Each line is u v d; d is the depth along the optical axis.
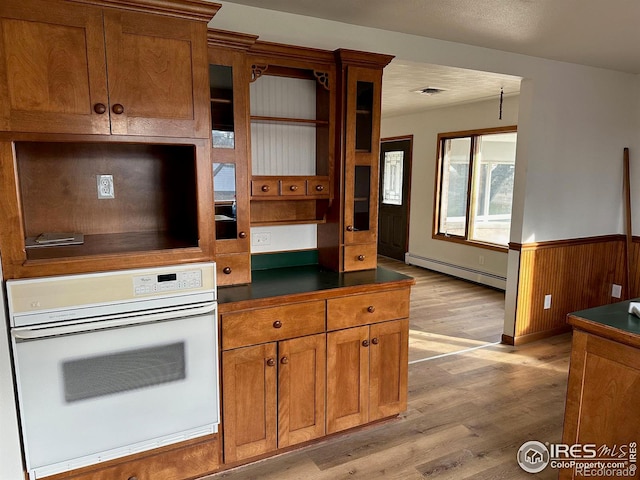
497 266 5.38
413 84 4.11
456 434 2.48
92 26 1.61
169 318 1.83
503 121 5.04
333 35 2.67
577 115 3.73
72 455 1.73
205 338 1.92
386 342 2.45
